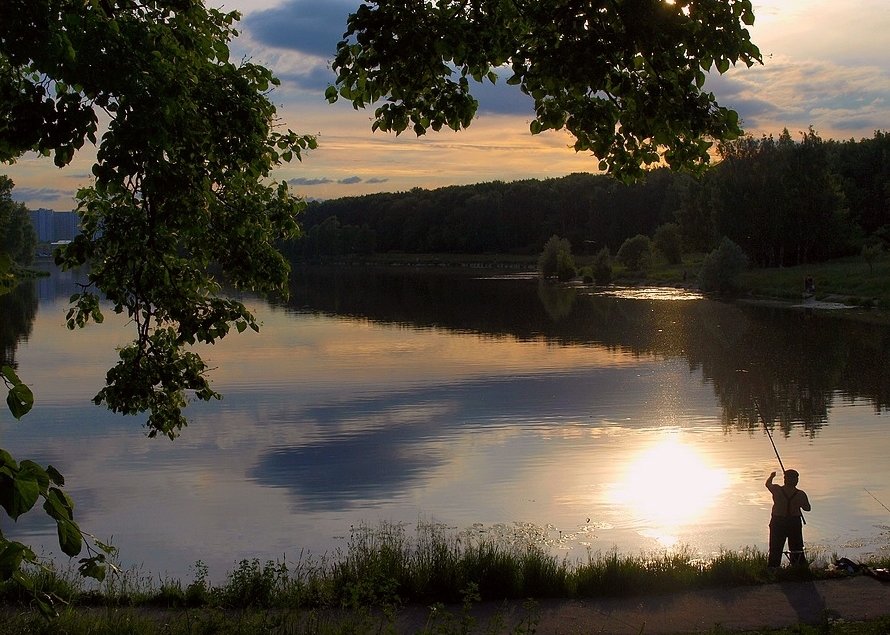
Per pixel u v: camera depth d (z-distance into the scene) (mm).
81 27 4871
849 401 23938
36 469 2965
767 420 21375
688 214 93812
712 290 68750
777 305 56125
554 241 99000
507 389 26453
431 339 40688
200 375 7734
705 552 11641
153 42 5367
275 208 7324
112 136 5246
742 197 78438
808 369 30078
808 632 7355
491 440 19453
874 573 9102
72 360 32875
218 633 7348
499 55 5555
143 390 7418
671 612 8250
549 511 13977
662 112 5383
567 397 24938
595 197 133500
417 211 160500
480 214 150750
